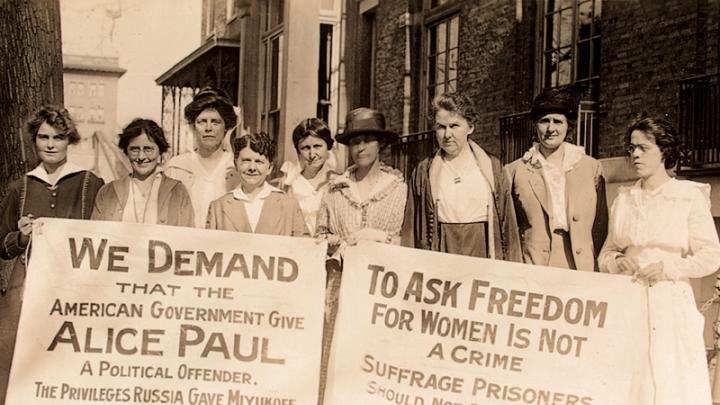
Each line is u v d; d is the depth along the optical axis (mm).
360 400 6086
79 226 6012
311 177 7344
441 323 6125
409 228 6848
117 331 6012
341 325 6109
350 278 6133
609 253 6738
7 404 5895
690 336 6496
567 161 6992
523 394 6117
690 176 8023
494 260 6141
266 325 6102
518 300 6141
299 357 6102
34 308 5961
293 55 8406
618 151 8523
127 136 7008
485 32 8938
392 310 6129
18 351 5926
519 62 8906
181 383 6031
